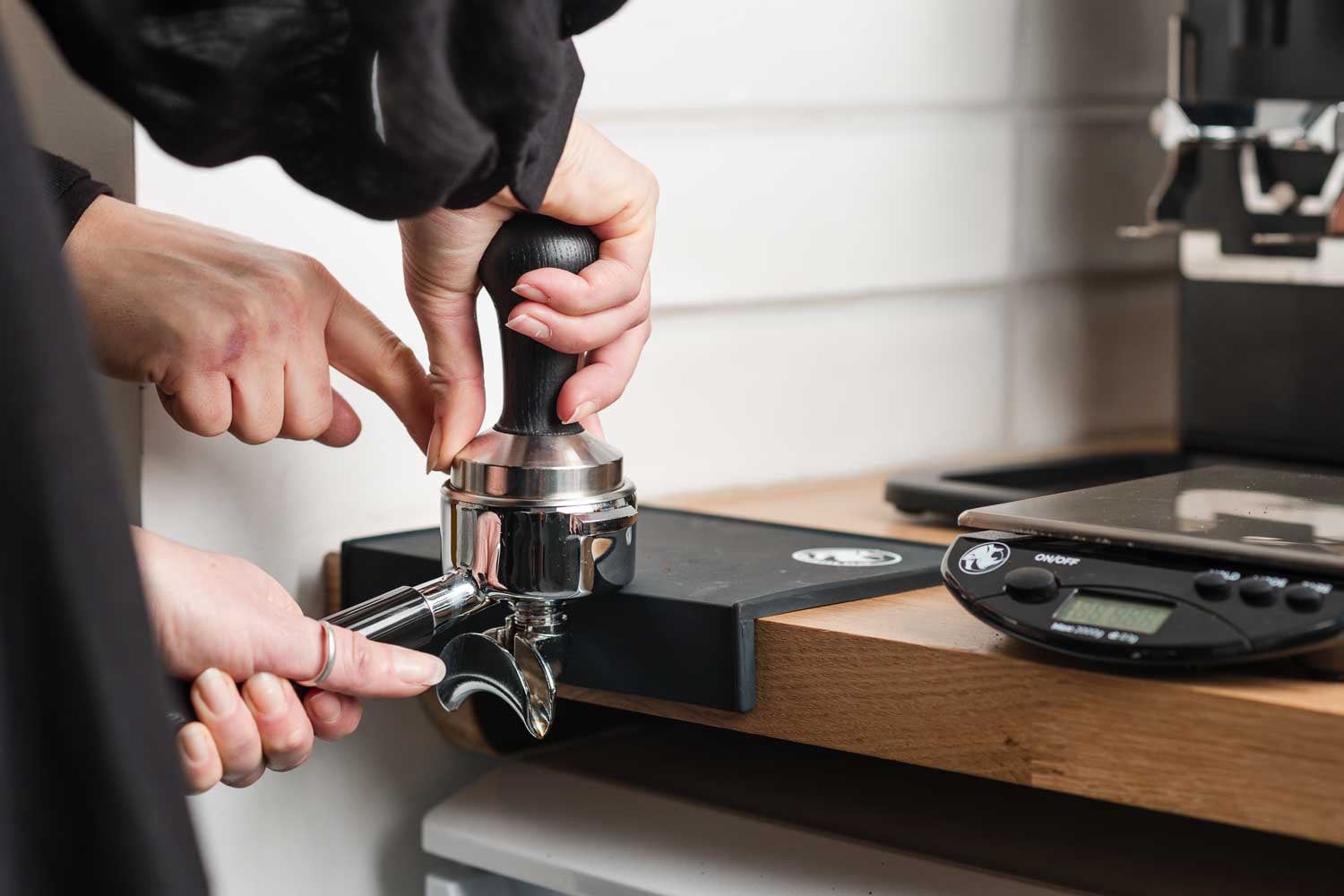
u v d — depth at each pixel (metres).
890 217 1.05
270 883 0.78
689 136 0.94
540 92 0.43
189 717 0.51
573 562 0.56
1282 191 1.01
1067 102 1.17
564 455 0.56
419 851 0.85
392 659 0.52
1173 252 1.26
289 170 0.45
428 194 0.44
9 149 0.27
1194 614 0.48
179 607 0.49
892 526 0.84
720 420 0.98
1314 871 0.64
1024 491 0.84
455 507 0.57
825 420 1.04
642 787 0.76
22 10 0.74
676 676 0.60
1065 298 1.20
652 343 0.94
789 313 1.01
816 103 1.00
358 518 0.80
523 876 0.71
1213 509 0.57
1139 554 0.52
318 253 0.77
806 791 0.75
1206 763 0.47
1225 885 0.63
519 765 0.80
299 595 0.78
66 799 0.28
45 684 0.27
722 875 0.65
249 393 0.61
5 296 0.27
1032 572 0.52
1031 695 0.51
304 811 0.79
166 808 0.29
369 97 0.43
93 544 0.28
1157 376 1.27
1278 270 1.05
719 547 0.71
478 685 0.57
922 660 0.54
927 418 1.11
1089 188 1.19
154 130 0.42
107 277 0.62
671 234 0.93
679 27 0.92
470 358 0.58
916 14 1.05
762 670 0.59
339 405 0.68
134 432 0.72
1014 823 0.70
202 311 0.60
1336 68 0.96
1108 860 0.66
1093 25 1.17
